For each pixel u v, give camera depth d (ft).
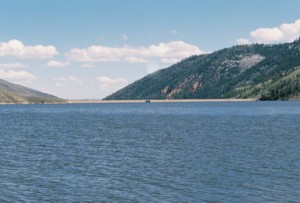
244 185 135.23
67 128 407.44
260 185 134.82
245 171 158.20
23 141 283.38
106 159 195.00
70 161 189.78
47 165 179.01
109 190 131.34
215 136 298.97
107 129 386.52
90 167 172.96
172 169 165.48
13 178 150.51
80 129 391.24
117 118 594.65
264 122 437.99
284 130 334.85
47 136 320.91
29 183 142.10
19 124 484.74
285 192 125.29
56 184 140.46
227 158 191.62
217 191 128.16
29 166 176.76
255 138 278.46
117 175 154.61
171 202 116.88
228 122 453.17
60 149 235.40
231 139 275.59
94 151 225.35
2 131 375.04
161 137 300.40
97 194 126.52
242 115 593.83
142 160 190.60
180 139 283.38
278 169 160.97
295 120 460.14
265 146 233.35
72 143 267.18
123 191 129.80
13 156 207.62
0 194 127.24
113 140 283.79
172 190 130.41
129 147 241.96
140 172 160.04
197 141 268.21
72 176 153.79
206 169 164.25
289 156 193.88
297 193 123.95
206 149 225.97
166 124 443.32
